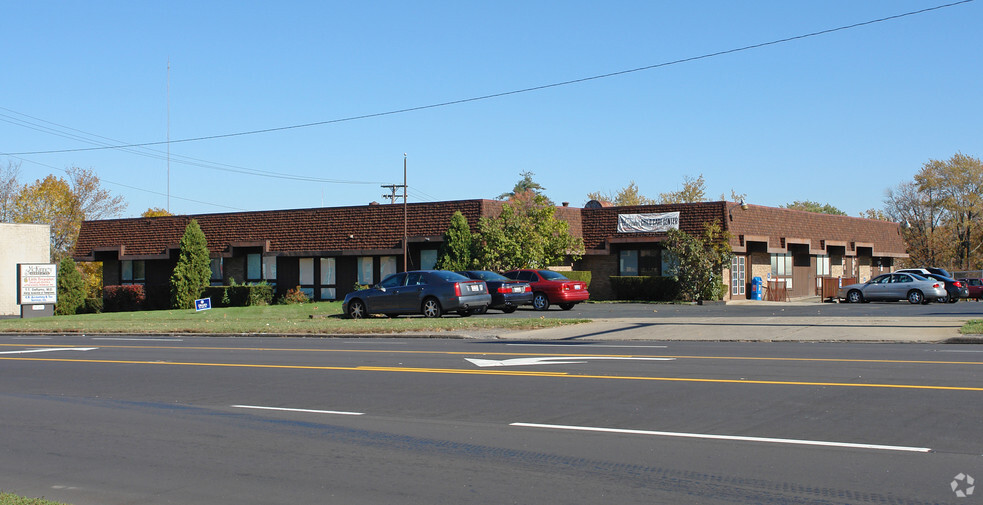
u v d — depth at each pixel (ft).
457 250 122.11
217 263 151.84
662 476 24.80
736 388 39.29
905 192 240.12
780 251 133.90
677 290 120.98
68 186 229.25
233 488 25.12
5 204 225.35
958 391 36.81
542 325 78.02
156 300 148.56
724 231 120.57
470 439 30.53
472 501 23.02
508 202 132.26
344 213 139.95
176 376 50.47
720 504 22.03
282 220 145.38
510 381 43.68
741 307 105.19
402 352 60.85
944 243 230.07
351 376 47.93
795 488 23.16
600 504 22.33
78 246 163.12
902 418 31.42
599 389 40.19
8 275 154.61
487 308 101.81
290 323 90.99
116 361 59.72
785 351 55.57
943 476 23.91
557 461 26.96
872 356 51.13
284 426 34.09
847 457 26.16
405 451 29.09
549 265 127.85
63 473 27.48
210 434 32.96
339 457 28.53
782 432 29.78
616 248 133.69
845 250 153.17
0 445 31.86
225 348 68.80
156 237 155.33
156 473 27.17
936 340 60.39
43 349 71.77
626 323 79.00
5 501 23.13
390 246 133.59
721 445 28.19
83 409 39.55
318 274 142.72
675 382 41.65
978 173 226.17
